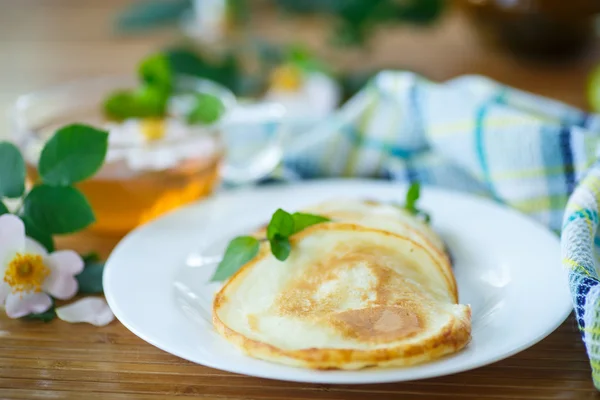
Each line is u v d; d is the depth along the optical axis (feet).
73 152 2.32
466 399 2.01
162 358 2.13
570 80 3.52
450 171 2.76
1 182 2.32
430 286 2.12
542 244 2.34
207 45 3.63
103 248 2.53
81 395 2.04
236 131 2.93
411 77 2.88
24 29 4.64
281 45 3.65
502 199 2.63
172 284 2.26
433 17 3.82
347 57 3.89
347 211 2.33
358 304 2.06
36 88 3.59
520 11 3.48
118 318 2.13
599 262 2.20
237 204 2.56
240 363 1.96
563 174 2.56
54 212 2.31
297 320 2.02
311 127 2.96
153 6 4.04
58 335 2.21
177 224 2.46
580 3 3.43
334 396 2.02
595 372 1.99
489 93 2.91
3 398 2.03
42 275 2.28
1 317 2.27
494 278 2.28
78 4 5.20
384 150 2.81
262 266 2.15
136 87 2.80
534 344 2.11
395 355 1.93
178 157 2.51
